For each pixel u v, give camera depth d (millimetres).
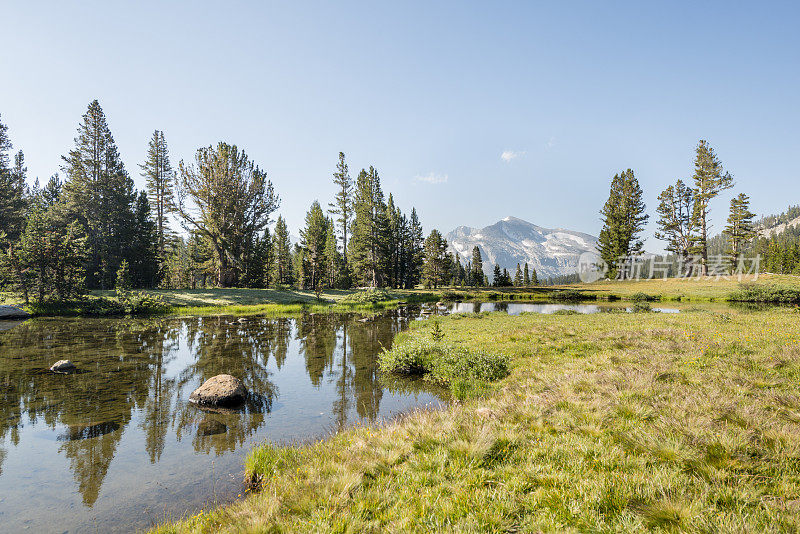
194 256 67875
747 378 7512
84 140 47281
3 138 43500
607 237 81562
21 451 6922
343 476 4695
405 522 3635
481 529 3438
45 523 4770
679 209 75688
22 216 42250
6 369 12727
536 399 7434
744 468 4059
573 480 4184
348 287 74250
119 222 47188
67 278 31203
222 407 9508
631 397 6805
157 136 58000
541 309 42750
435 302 55875
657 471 4078
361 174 79000
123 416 8773
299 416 8891
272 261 75375
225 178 47344
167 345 17531
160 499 5340
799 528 2936
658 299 52500
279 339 19984
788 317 20062
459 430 5938
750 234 70125
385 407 9531
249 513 4176
